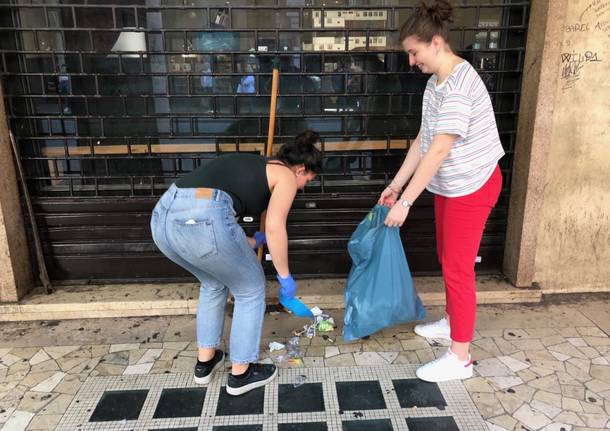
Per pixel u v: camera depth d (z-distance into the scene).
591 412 2.10
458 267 2.21
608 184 2.99
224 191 1.95
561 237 3.07
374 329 2.51
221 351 2.46
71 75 2.81
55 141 2.94
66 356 2.54
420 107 3.00
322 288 3.07
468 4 2.83
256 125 3.00
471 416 2.08
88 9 2.75
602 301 3.09
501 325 2.80
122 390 2.26
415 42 1.99
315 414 2.10
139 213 3.04
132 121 2.95
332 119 3.00
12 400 2.20
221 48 2.85
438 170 2.17
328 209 3.09
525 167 2.89
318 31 2.83
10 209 2.84
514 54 2.89
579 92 2.82
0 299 2.90
